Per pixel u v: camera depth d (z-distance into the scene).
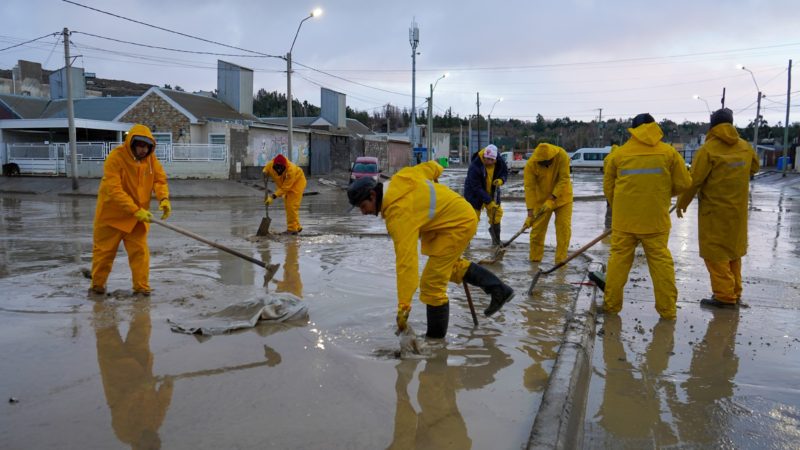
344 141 39.72
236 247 8.77
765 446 2.91
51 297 5.59
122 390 3.37
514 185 31.98
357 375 3.66
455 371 3.76
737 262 5.52
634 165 5.00
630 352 4.26
